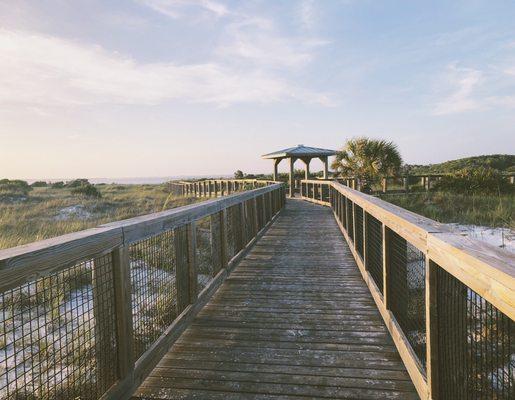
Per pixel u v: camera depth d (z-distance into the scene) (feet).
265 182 60.85
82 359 10.80
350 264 19.43
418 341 9.59
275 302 14.07
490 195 49.65
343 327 11.73
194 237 12.71
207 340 10.93
